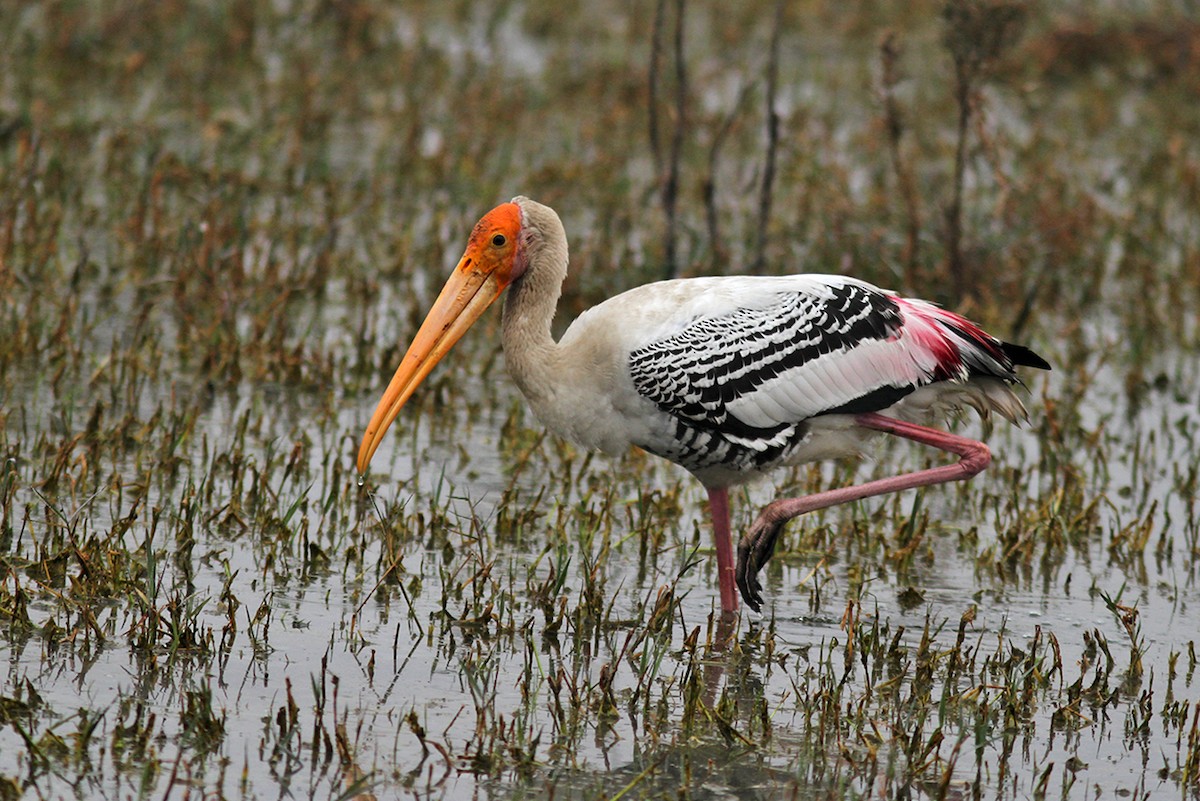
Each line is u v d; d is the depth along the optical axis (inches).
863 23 1063.0
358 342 544.1
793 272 658.2
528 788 295.4
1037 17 1059.9
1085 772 317.7
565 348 386.0
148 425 456.1
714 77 933.8
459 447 480.1
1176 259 726.5
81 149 709.9
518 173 773.3
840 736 322.0
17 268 576.1
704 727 326.3
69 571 377.1
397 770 298.0
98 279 591.8
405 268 647.1
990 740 331.3
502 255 388.2
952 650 357.7
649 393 379.9
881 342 392.2
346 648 350.9
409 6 1042.1
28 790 281.0
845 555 434.9
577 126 861.8
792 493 472.7
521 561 411.8
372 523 422.3
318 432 490.3
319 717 301.9
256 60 876.0
